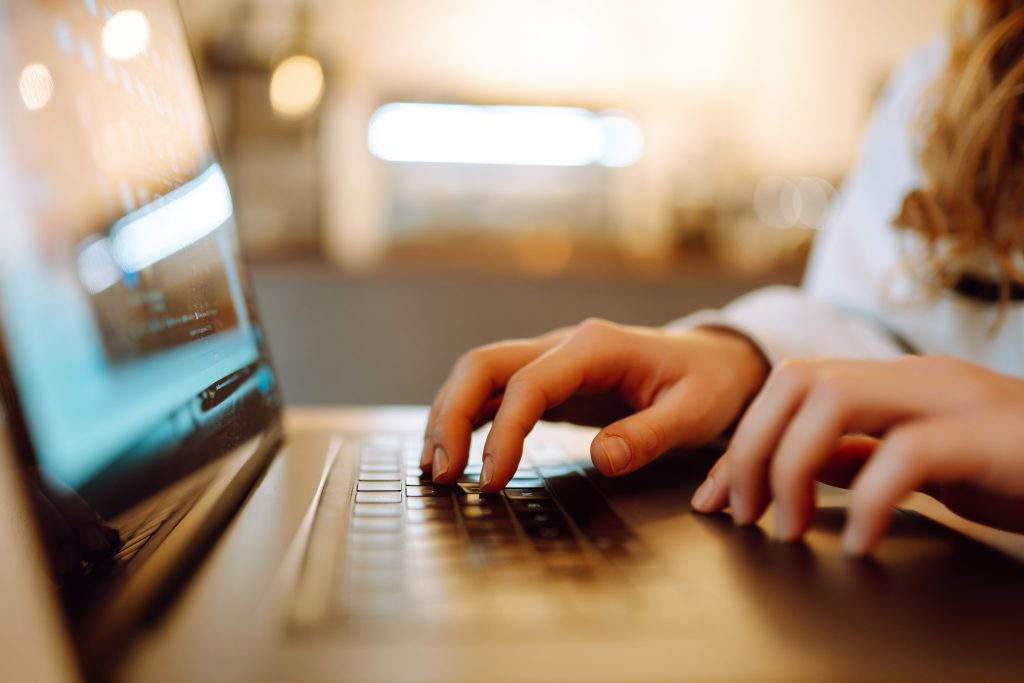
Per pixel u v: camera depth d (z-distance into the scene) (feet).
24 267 0.70
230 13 7.92
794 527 0.94
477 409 1.33
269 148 7.99
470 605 0.71
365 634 0.64
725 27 8.96
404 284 6.45
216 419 1.14
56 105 0.80
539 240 8.64
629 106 8.94
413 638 0.64
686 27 8.92
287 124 7.98
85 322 0.78
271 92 7.90
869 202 2.33
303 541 0.89
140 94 1.13
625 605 0.72
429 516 1.01
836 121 9.17
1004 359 1.90
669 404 1.36
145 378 0.90
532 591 0.75
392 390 6.47
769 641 0.65
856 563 0.87
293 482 1.21
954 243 1.90
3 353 0.68
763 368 1.58
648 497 1.15
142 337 0.91
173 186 1.19
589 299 6.75
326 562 0.82
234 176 7.94
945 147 1.94
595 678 0.59
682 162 8.87
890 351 1.87
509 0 8.60
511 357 1.44
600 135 8.77
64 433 0.72
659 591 0.76
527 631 0.66
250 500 1.09
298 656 0.61
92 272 0.81
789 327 1.83
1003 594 0.79
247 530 0.93
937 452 0.90
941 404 0.94
